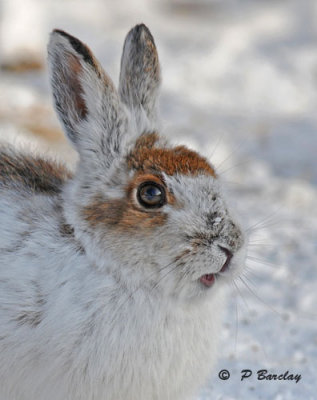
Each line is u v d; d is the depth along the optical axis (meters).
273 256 22.52
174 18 56.69
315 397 15.80
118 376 12.84
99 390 12.88
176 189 12.54
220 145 31.17
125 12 55.91
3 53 39.97
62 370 12.75
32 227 13.21
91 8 52.78
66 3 53.06
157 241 12.37
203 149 30.22
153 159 12.96
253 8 60.12
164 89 40.00
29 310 12.70
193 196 12.52
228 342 17.98
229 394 15.85
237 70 41.91
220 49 45.22
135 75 14.40
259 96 40.78
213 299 13.45
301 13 57.12
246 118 37.62
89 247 12.80
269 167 31.38
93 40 45.91
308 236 24.17
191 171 12.86
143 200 12.52
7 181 14.16
